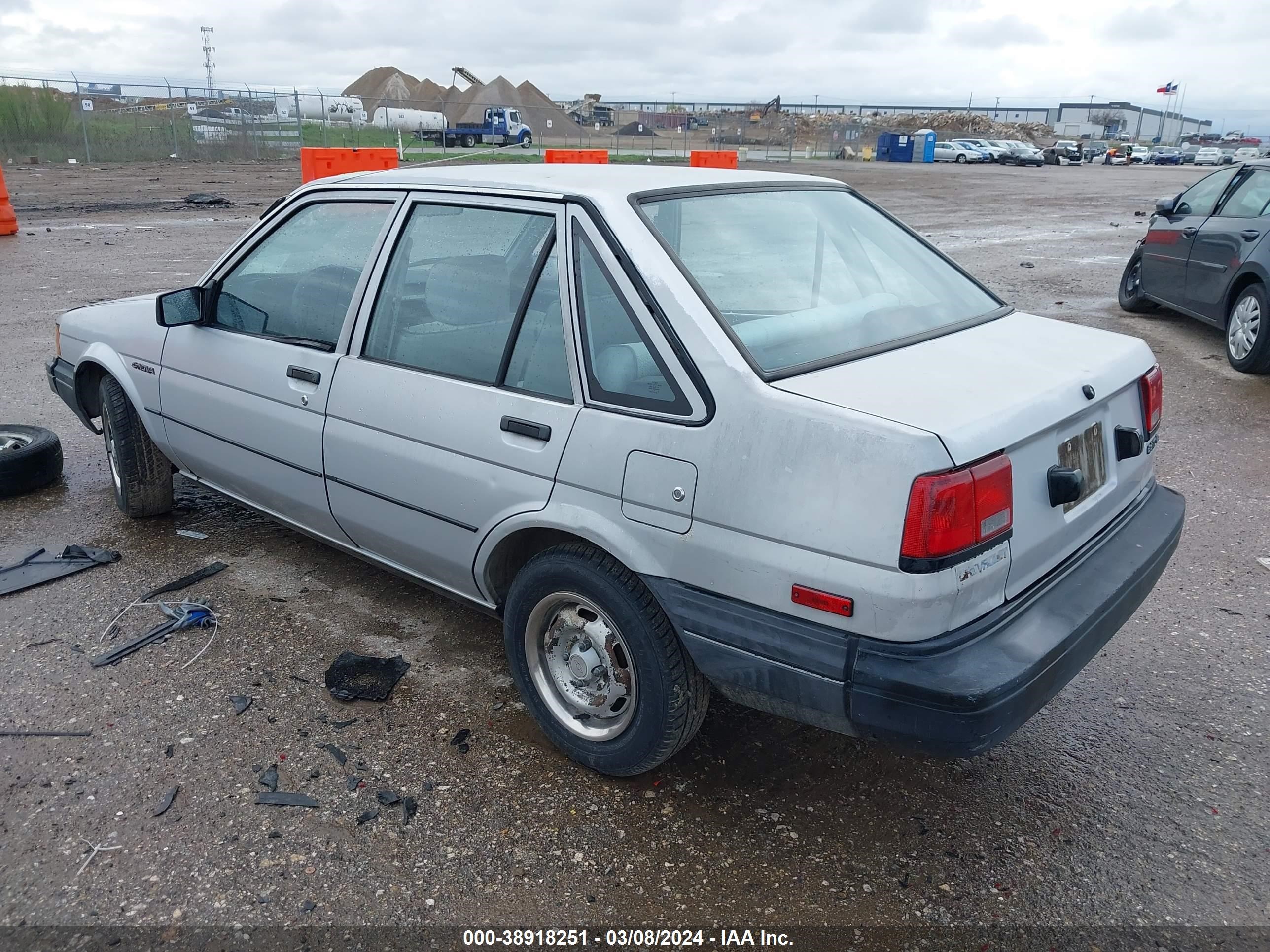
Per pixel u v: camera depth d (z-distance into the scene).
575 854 2.72
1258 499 5.30
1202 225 8.62
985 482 2.27
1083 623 2.50
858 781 3.05
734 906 2.55
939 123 83.81
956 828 2.85
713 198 3.12
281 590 4.23
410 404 3.23
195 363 4.13
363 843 2.74
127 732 3.21
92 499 5.23
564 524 2.80
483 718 3.34
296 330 3.75
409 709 3.38
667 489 2.56
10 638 3.78
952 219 20.47
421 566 3.47
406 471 3.27
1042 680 2.35
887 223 3.66
